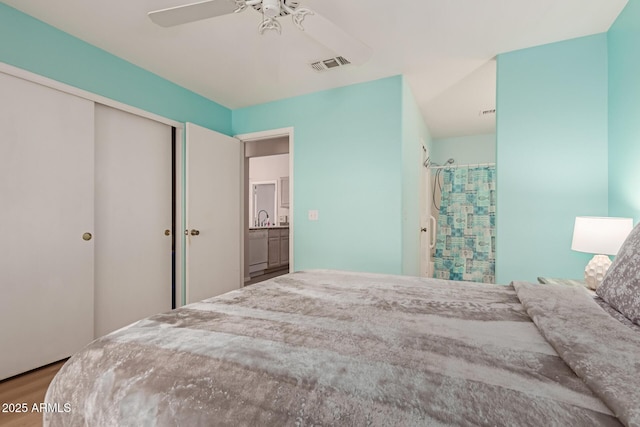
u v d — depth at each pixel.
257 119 3.58
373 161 2.92
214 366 0.68
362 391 0.57
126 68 2.57
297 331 0.87
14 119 1.92
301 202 3.29
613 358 0.64
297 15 1.49
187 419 0.58
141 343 0.81
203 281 3.14
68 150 2.18
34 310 2.00
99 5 1.89
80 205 2.24
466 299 1.24
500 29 2.11
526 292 1.21
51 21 2.04
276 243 6.09
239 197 3.67
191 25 2.09
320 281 1.59
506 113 2.38
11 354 1.90
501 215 2.38
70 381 0.77
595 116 2.14
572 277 2.19
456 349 0.75
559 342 0.73
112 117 2.52
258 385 0.61
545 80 2.28
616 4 1.86
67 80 2.17
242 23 2.06
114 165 2.54
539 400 0.53
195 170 3.06
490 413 0.50
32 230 1.99
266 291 1.37
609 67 2.09
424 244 4.21
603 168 2.12
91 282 2.30
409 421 0.50
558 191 2.23
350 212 3.02
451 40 2.25
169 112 2.96
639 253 1.08
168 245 3.00
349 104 3.04
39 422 1.50
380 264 2.87
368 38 2.23
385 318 1.00
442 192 4.56
